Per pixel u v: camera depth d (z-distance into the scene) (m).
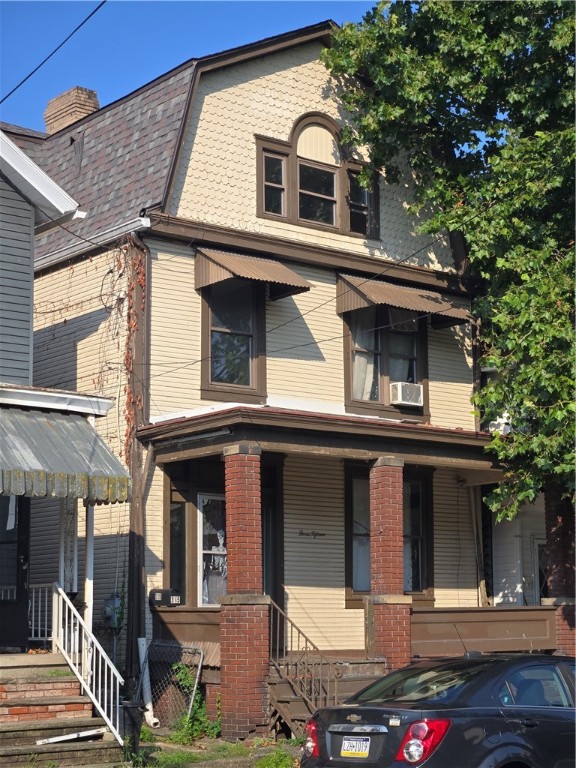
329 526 20.33
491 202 20.34
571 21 19.11
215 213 19.69
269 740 15.46
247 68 20.59
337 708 10.47
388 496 17.95
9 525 16.14
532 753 9.98
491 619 19.14
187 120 19.38
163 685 17.08
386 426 17.83
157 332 18.72
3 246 17.00
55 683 14.55
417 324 22.44
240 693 15.67
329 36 21.64
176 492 18.53
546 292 18.52
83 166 21.27
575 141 18.91
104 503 14.87
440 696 10.30
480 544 22.78
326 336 20.95
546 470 19.27
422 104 20.98
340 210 21.59
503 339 19.41
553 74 19.98
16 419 14.75
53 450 14.48
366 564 20.91
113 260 19.09
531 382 18.55
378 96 22.09
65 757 13.45
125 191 19.53
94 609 18.36
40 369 20.45
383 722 9.98
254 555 16.20
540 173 19.45
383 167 22.17
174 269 19.11
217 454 17.19
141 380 18.38
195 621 17.00
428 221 21.08
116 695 15.09
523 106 20.39
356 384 21.30
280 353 20.20
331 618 20.03
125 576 17.91
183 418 17.19
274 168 20.83
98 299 19.31
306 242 20.69
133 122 20.47
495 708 10.15
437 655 18.25
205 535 18.83
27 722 13.70
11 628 15.80
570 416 18.19
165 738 15.85
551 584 20.41
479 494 22.97
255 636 15.88
